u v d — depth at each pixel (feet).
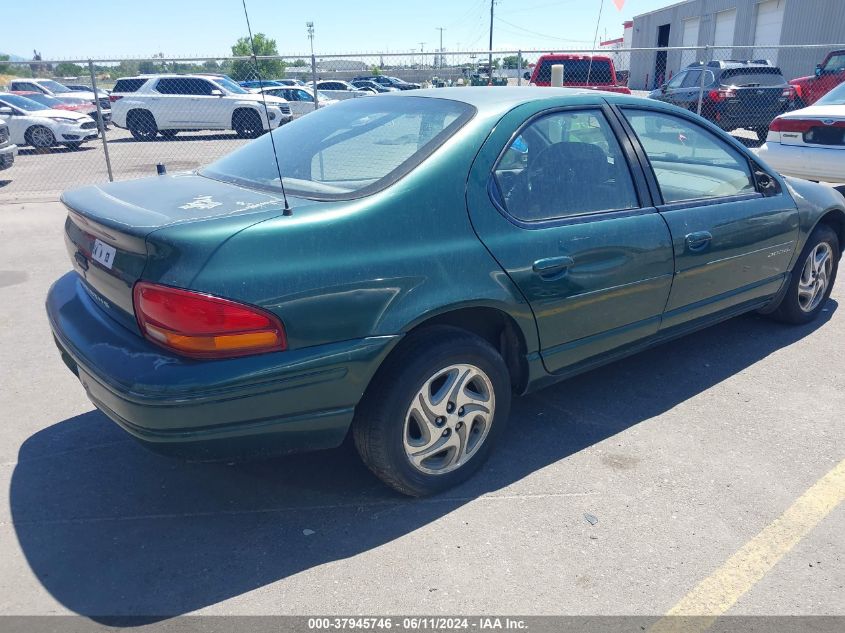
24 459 10.81
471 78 44.34
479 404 9.88
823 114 28.02
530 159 10.25
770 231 13.73
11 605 7.84
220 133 61.93
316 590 8.09
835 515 9.43
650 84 124.26
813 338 15.60
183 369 7.70
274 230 8.04
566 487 10.07
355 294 8.34
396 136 10.12
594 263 10.58
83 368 8.58
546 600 7.93
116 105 59.26
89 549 8.79
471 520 9.34
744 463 10.68
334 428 8.64
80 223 9.41
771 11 89.25
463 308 9.27
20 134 53.11
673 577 8.30
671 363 14.34
